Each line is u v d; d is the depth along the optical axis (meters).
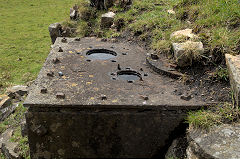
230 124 2.47
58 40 4.30
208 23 3.86
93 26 5.82
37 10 11.13
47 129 2.56
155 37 4.28
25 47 7.06
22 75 5.41
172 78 3.16
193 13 4.48
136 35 4.70
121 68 3.33
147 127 2.58
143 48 4.23
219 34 3.45
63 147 2.63
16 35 8.05
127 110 2.53
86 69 3.25
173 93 2.81
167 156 2.55
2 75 5.32
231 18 3.74
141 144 2.64
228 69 2.94
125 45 4.32
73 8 6.54
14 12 10.77
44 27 8.93
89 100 2.53
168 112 2.56
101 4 6.16
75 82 2.90
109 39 4.62
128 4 5.90
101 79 3.01
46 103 2.45
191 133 2.40
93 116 2.50
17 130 3.64
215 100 2.73
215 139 2.29
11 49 6.88
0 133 3.71
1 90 4.79
